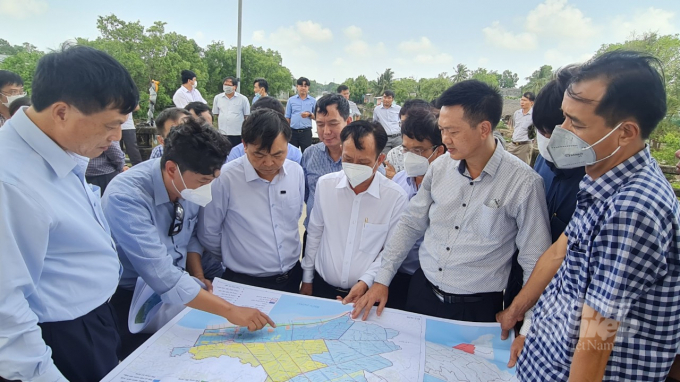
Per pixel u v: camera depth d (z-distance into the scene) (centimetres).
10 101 329
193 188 158
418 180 234
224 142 154
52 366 104
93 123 107
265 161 176
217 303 148
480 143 145
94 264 124
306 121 765
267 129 170
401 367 131
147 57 2700
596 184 95
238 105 734
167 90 2838
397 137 759
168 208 169
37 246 103
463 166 158
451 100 142
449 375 128
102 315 133
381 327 155
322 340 145
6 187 96
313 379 123
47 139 107
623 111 87
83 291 121
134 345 180
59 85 102
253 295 175
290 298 175
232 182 191
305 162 285
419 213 175
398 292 218
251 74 3862
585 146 94
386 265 176
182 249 185
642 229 81
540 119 146
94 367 128
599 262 89
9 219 96
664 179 89
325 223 200
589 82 90
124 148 691
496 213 150
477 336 149
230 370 127
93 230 124
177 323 155
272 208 195
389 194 195
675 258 85
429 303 172
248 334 148
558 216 158
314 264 209
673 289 86
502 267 159
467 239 157
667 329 89
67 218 112
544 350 111
